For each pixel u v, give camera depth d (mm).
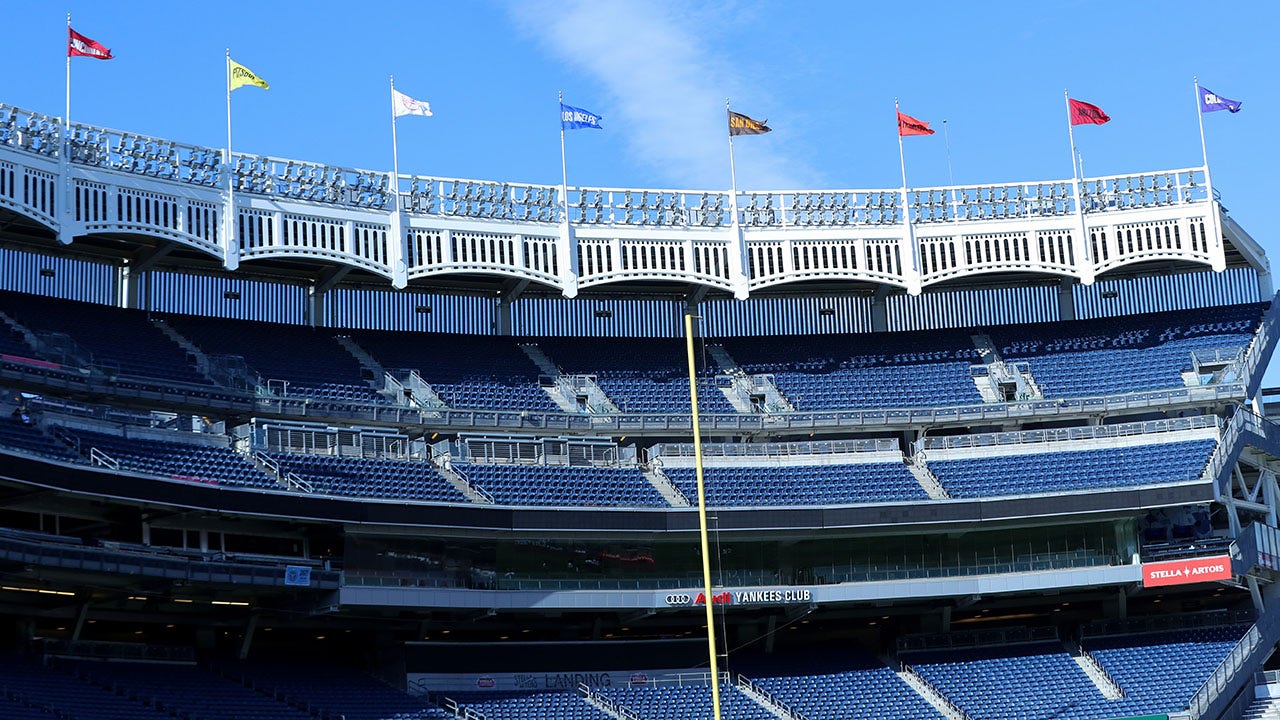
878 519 62844
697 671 64812
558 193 69750
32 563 50375
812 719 60625
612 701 60750
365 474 61094
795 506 62531
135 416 58375
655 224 70500
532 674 62938
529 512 60094
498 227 68500
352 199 66500
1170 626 66000
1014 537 64438
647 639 65625
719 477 65750
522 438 65125
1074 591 65625
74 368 61844
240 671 58344
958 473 66812
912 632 67812
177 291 69875
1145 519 66688
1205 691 60750
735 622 65688
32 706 49125
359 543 58531
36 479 50812
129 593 54719
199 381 65125
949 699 62406
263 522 58906
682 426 70125
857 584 63062
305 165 65625
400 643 62188
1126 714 60906
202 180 63250
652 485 64875
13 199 57906
